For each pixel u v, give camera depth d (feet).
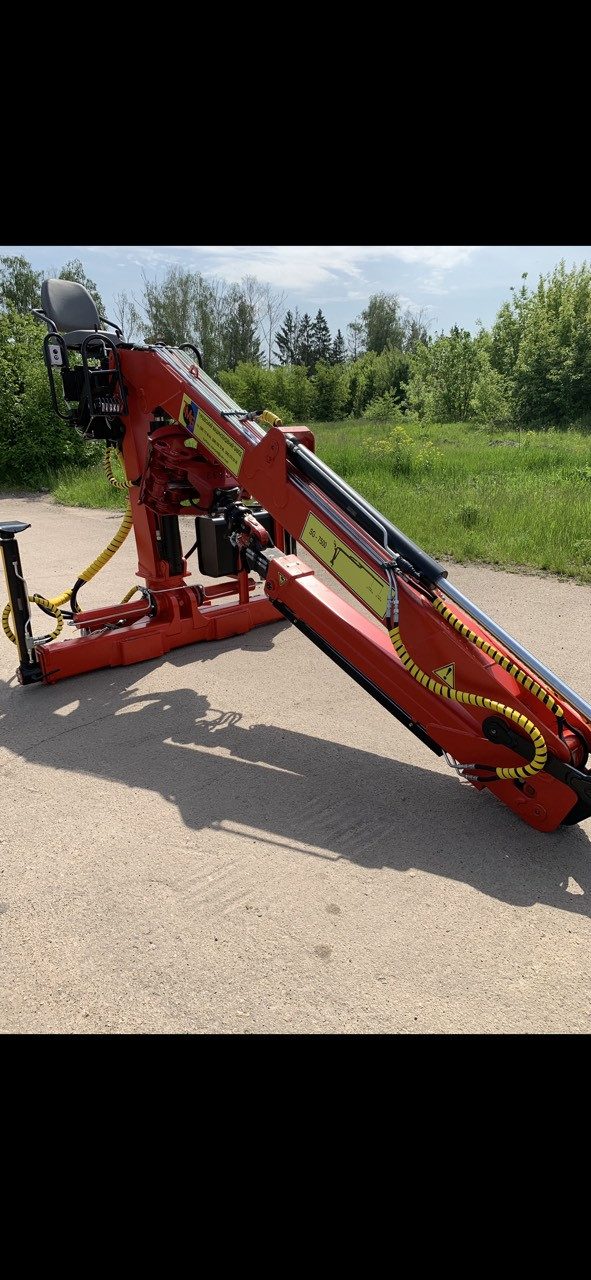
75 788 10.99
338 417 112.47
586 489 28.73
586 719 9.10
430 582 9.59
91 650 15.15
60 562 24.95
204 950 7.68
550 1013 6.81
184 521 29.45
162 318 153.99
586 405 76.18
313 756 11.73
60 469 45.19
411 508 27.78
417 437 57.31
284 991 7.13
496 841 9.45
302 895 8.48
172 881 8.81
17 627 14.29
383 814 10.10
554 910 8.14
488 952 7.55
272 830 9.78
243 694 14.10
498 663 9.02
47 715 13.47
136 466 15.30
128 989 7.22
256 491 11.82
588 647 15.37
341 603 11.32
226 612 17.08
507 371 87.86
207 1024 6.78
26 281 186.39
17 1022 6.86
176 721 13.07
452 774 11.16
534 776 9.29
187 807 10.39
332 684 14.48
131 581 22.33
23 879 8.93
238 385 107.65
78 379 14.93
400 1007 6.91
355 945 7.69
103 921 8.16
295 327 213.25
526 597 18.86
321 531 10.76
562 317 76.38
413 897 8.40
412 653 9.95
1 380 44.11
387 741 12.18
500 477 34.55
